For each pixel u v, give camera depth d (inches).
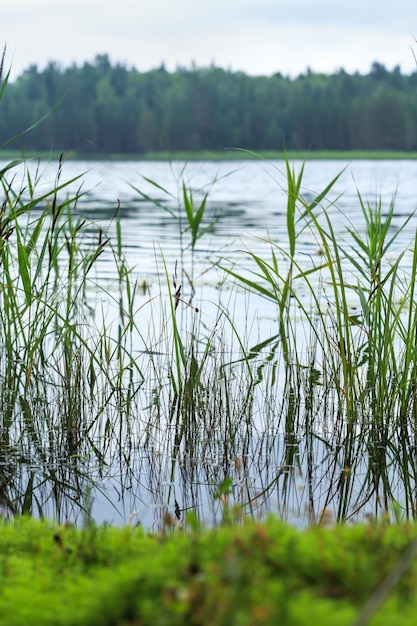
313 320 347.9
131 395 262.7
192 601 90.1
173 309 249.6
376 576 97.9
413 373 239.6
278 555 101.6
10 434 232.1
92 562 117.5
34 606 100.7
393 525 125.1
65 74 3617.1
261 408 252.2
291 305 377.1
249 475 205.5
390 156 3058.6
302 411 250.4
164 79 3779.5
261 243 533.0
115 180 1439.5
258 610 85.7
